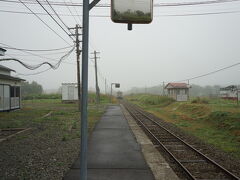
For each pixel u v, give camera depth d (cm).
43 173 609
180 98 4872
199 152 854
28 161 716
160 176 609
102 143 1005
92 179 568
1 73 2378
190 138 1216
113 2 343
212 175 638
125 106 4041
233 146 1035
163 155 848
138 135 1240
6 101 2320
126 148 909
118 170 637
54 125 1497
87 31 363
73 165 679
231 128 1404
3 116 1925
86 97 361
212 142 1123
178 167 704
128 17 346
